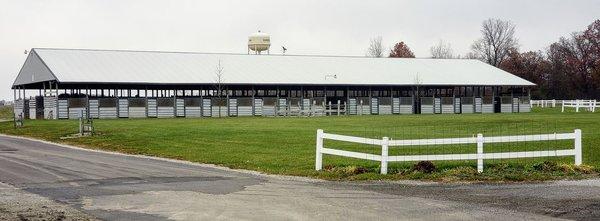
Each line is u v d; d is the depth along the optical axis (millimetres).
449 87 70688
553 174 19172
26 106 63719
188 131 36125
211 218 12312
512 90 74625
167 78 59656
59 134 38406
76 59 60406
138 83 57500
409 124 41406
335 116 58031
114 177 18859
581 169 19859
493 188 16562
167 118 55750
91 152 28422
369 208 13383
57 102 54969
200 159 24172
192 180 18203
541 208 13312
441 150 24531
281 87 65812
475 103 69062
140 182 17703
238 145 28578
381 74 68750
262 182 17828
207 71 63062
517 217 12289
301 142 29125
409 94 71500
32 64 62156
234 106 61406
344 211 13008
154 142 31312
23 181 17922
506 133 32625
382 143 19500
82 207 13602
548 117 49406
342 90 70000
